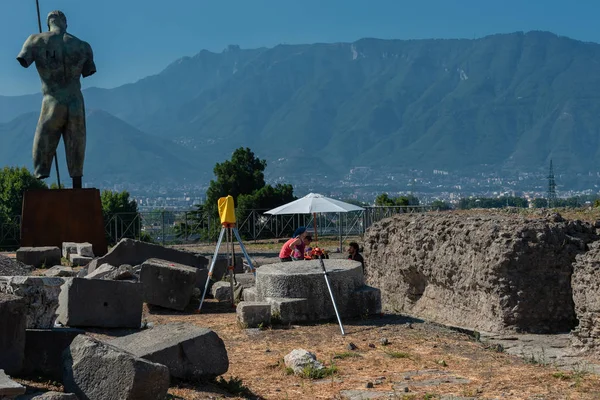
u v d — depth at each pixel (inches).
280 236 1797.5
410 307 823.7
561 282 657.0
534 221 674.2
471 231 707.4
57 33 1229.1
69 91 1229.1
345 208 1222.3
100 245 1225.4
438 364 493.4
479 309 692.1
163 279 711.1
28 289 398.6
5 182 2210.9
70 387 343.6
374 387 437.7
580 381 441.7
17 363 359.9
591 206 1016.9
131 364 331.0
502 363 498.6
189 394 396.5
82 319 572.7
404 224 845.8
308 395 421.4
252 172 2399.1
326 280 616.1
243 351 533.3
